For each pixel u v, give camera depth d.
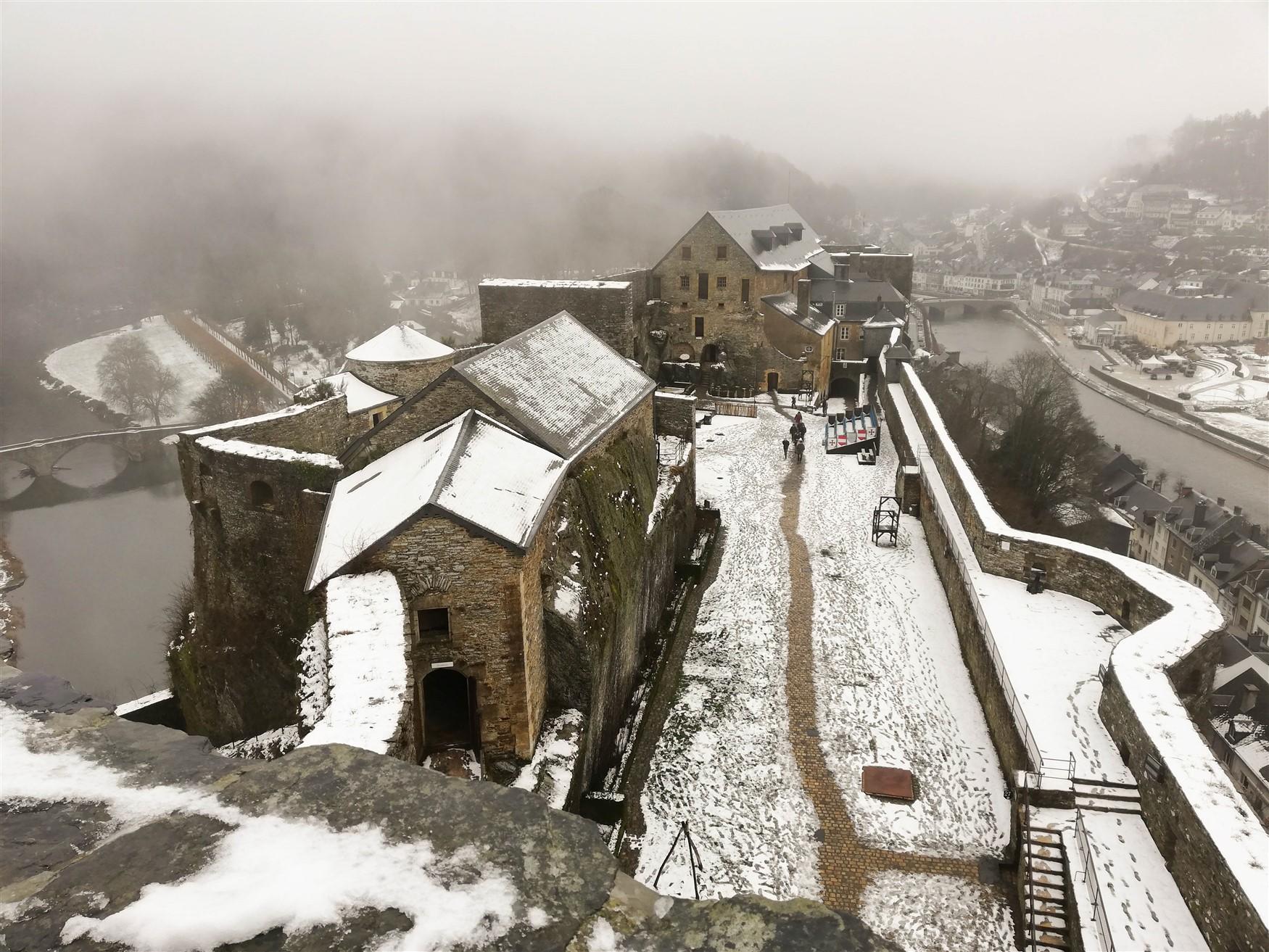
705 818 21.19
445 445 21.28
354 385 36.31
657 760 23.25
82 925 3.93
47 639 54.81
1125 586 24.80
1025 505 52.69
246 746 24.58
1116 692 19.59
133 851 4.46
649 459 31.36
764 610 30.73
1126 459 87.81
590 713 21.23
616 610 23.38
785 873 19.47
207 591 27.14
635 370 32.75
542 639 20.70
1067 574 26.84
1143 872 16.33
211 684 27.33
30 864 4.46
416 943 3.94
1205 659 21.23
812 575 33.12
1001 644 23.95
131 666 52.03
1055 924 16.67
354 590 18.03
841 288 67.06
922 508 37.62
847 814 21.14
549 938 4.06
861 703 25.33
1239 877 13.72
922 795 21.64
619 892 4.38
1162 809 16.70
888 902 18.56
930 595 31.33
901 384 54.94
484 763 19.55
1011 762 21.28
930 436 41.16
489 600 18.83
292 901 4.08
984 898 18.52
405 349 37.31
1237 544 69.69
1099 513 61.59
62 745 5.55
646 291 61.12
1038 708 21.00
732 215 62.50
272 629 25.56
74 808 4.89
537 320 48.34
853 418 51.84
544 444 23.42
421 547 18.45
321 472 23.80
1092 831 17.41
